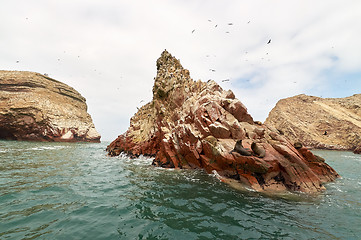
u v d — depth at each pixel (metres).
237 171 10.57
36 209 6.07
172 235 4.79
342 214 6.46
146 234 4.81
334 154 35.84
